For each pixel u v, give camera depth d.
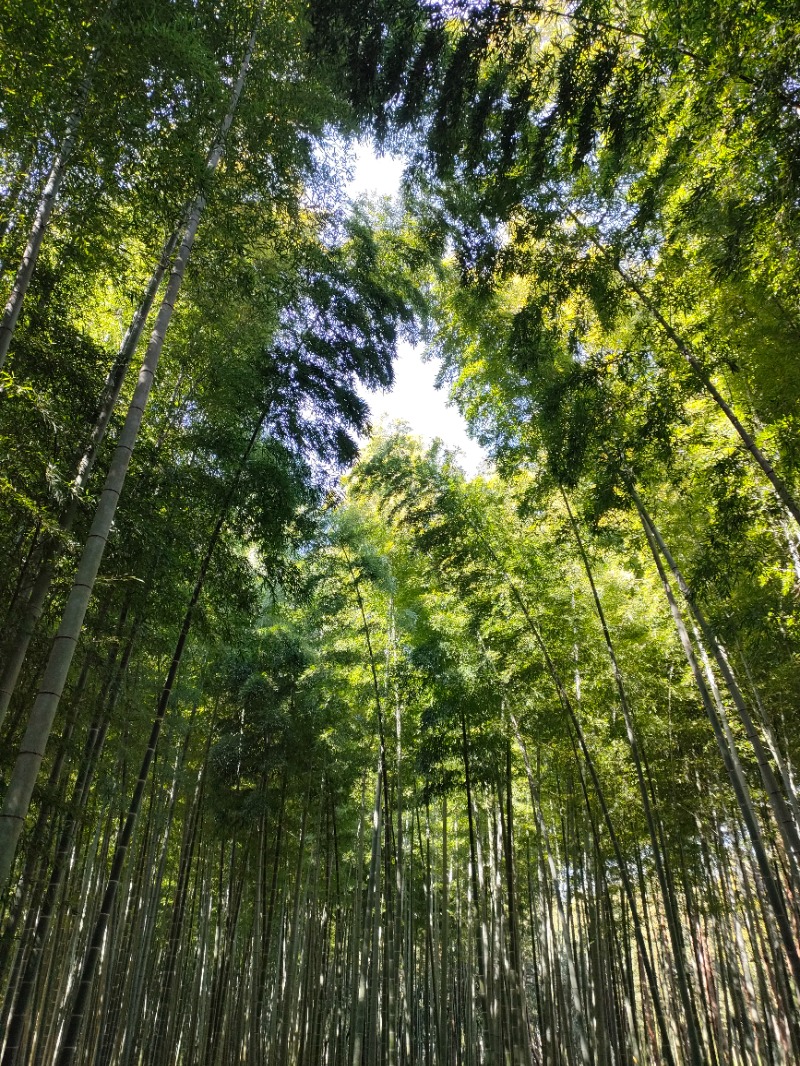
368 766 10.65
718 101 4.30
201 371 6.66
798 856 5.71
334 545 9.64
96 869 9.42
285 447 7.40
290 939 10.87
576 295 6.26
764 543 5.85
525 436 7.46
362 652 10.09
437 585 9.16
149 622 6.71
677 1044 11.78
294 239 6.38
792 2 3.64
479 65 5.39
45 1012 7.72
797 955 5.63
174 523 6.12
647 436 5.46
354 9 5.22
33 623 4.35
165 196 4.29
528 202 5.90
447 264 8.40
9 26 3.70
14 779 3.30
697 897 11.39
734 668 8.31
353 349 7.52
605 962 10.01
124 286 5.37
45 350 4.70
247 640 9.76
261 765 9.58
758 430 5.98
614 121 5.06
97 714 5.87
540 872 12.36
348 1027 11.20
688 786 9.74
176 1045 10.31
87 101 3.95
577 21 4.92
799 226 4.22
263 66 5.07
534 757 10.56
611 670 8.84
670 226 5.35
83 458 4.71
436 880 14.09
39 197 4.25
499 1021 8.88
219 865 11.62
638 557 8.38
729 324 5.42
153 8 4.02
